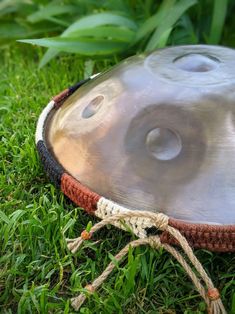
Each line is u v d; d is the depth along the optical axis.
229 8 0.99
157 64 0.60
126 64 0.63
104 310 0.51
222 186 0.52
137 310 0.53
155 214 0.50
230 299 0.53
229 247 0.51
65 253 0.57
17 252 0.58
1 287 0.55
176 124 0.55
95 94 0.62
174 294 0.54
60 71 0.94
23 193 0.66
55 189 0.65
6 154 0.72
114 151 0.56
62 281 0.56
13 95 0.86
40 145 0.62
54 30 1.03
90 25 0.89
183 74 0.58
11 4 1.06
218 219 0.51
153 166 0.54
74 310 0.52
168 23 0.87
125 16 0.95
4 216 0.58
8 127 0.78
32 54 1.03
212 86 0.57
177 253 0.52
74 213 0.62
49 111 0.70
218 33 0.91
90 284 0.53
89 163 0.57
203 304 0.52
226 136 0.54
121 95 0.59
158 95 0.57
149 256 0.56
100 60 0.94
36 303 0.51
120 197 0.54
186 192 0.52
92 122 0.59
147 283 0.54
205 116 0.55
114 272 0.55
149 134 0.55
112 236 0.60
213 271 0.56
